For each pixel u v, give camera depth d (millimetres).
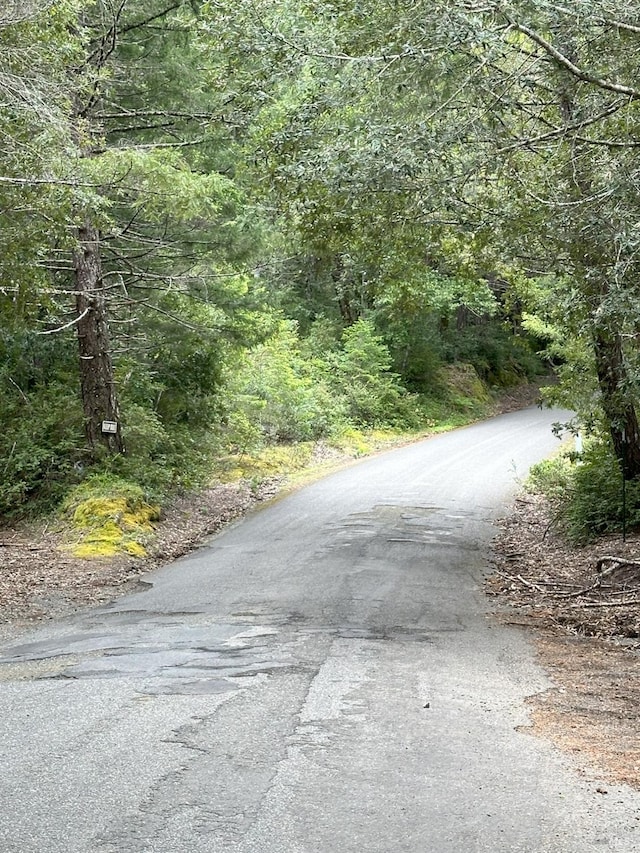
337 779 4641
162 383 22219
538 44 9727
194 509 19438
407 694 6598
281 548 14922
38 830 3922
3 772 4734
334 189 10352
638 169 9406
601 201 9891
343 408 33469
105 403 18703
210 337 20594
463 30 8602
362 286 14453
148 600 11125
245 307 21250
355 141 10289
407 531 16516
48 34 11820
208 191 16109
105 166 14195
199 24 11336
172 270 20453
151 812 4137
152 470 19141
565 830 4016
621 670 7805
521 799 4406
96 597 11672
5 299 14164
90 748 5160
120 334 21203
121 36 19094
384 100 10391
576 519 15617
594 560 13641
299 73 10781
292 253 21562
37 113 11734
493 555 14562
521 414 42156
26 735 5453
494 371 49250
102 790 4430
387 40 9836
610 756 5238
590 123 10359
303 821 4047
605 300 9664
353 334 37000
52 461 18375
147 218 17156
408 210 11664
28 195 11766
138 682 6875
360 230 12344
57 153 11922
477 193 11953
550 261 12250
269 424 29453
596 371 17141
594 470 16453
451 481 23297
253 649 8156
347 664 7570
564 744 5473
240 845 3775
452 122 10156
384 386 36031
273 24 10477
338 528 16797
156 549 15258
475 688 6926
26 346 19984
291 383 30438
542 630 9562
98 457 18484
